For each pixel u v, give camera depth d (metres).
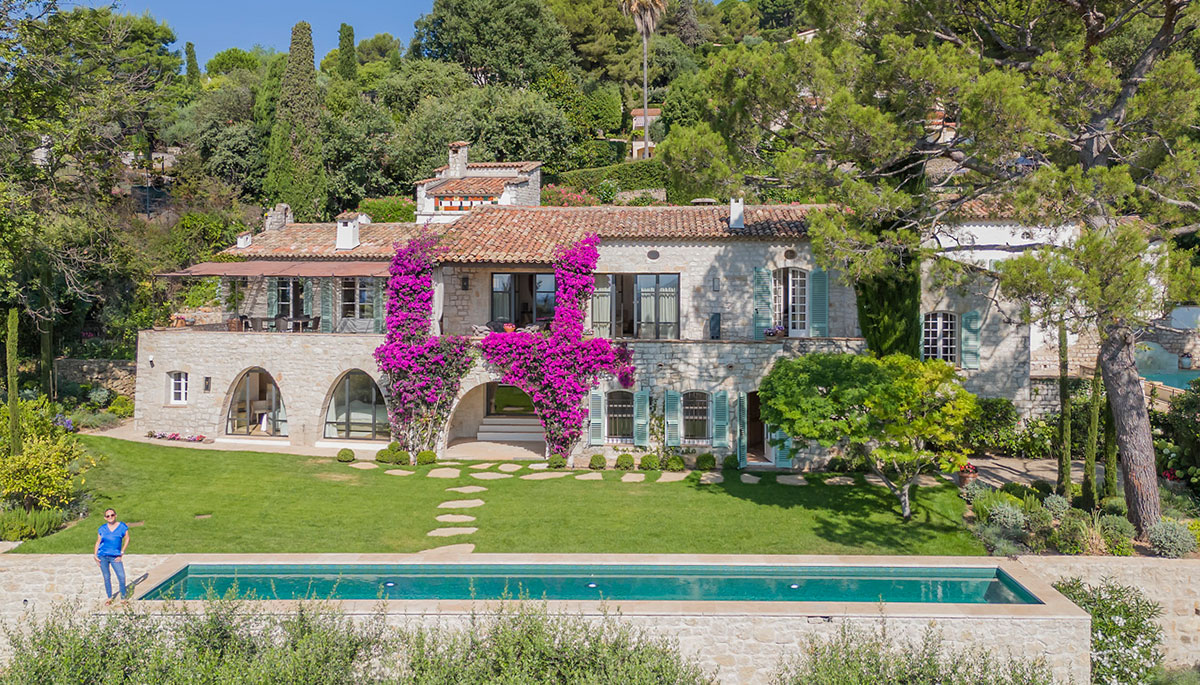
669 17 100.88
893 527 23.98
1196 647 19.55
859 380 23.92
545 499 26.78
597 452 31.44
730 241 32.09
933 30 24.98
